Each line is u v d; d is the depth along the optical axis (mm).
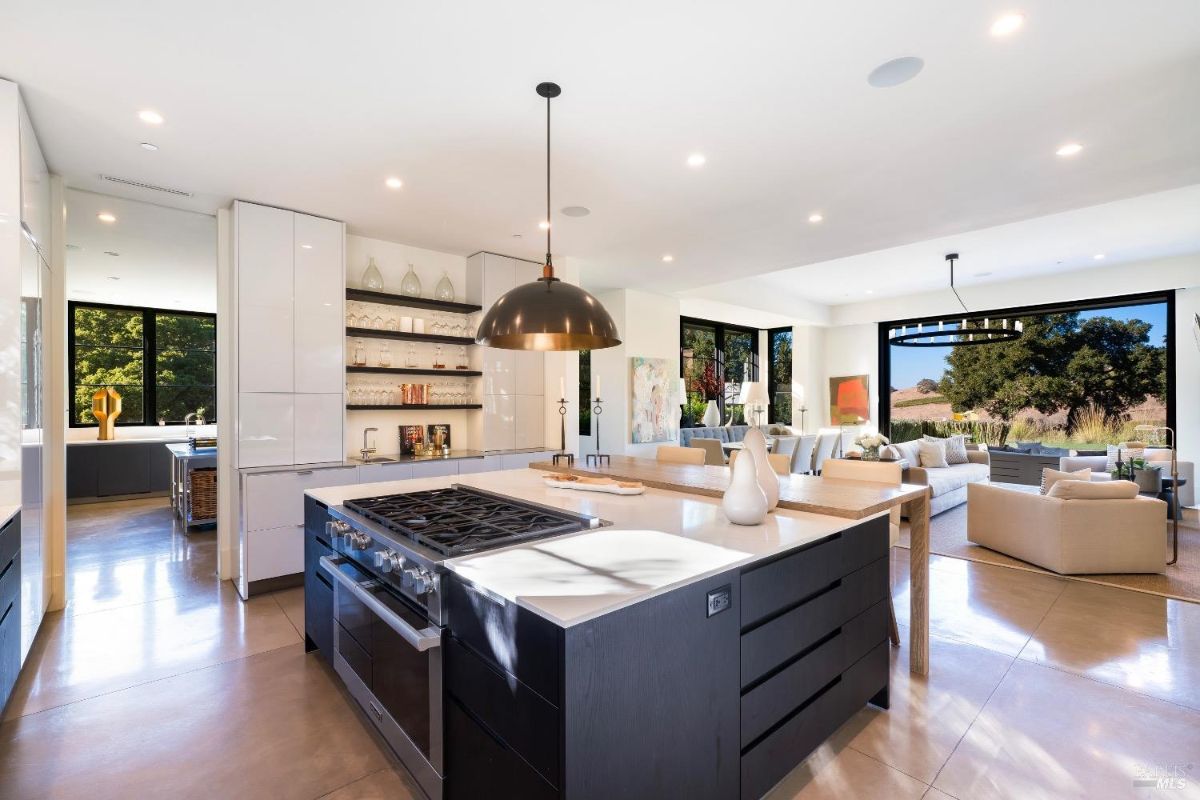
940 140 2986
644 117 2738
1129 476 5508
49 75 2350
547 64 2312
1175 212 4957
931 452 7340
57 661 2729
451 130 2857
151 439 7281
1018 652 2834
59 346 3391
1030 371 8328
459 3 1943
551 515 2113
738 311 8719
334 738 2115
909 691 2451
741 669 1591
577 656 1183
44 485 3090
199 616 3312
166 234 4559
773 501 2219
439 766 1618
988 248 6207
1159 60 2271
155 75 2361
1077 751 2020
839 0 1933
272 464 3902
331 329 4184
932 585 3895
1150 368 7301
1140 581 3955
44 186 3102
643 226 4430
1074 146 3055
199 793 1814
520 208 4000
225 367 3986
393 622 1706
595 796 1218
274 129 2838
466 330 5273
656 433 7441
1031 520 4340
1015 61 2287
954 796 1784
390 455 4742
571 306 2145
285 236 3982
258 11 1977
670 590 1384
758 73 2373
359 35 2117
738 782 1579
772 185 3596
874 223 4379
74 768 1936
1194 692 2432
